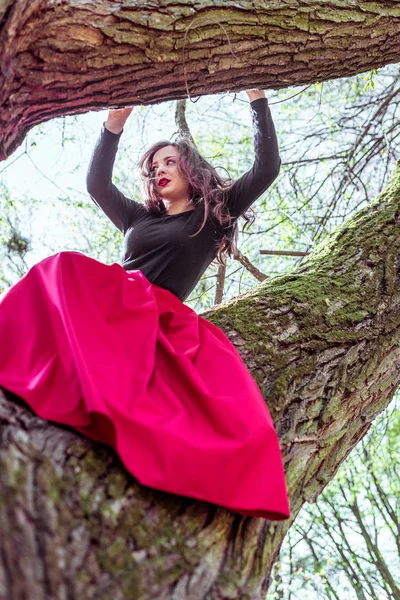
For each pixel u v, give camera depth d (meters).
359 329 2.47
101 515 1.45
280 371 2.23
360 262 2.77
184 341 2.06
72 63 1.91
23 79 1.86
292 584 7.55
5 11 1.72
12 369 1.79
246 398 1.81
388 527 7.63
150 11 2.00
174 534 1.54
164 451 1.60
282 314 2.46
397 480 7.34
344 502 7.86
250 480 1.67
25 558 1.23
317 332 2.41
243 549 1.66
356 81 5.50
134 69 2.03
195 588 1.44
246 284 4.87
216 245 2.57
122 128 2.55
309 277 2.70
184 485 1.59
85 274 2.02
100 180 2.57
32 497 1.36
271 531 1.81
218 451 1.64
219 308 2.54
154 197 2.60
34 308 1.93
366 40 2.47
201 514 1.64
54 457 1.52
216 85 2.29
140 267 2.44
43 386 1.69
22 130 2.04
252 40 2.21
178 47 2.06
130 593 1.33
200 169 2.59
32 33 1.81
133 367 1.82
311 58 2.39
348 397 2.28
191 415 1.76
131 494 1.55
